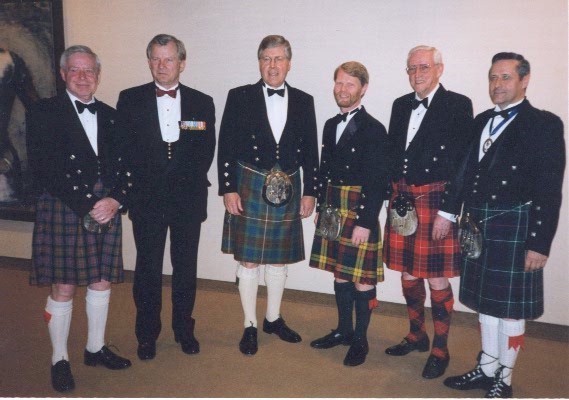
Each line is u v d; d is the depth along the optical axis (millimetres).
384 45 2865
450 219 2107
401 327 2793
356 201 2279
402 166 2213
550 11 2574
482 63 2709
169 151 2230
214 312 2955
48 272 2004
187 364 2314
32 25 3381
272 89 2342
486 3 2666
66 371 2078
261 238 2389
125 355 2389
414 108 2205
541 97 2637
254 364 2328
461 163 2107
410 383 2178
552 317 2730
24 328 2668
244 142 2377
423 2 2771
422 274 2180
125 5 3266
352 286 2447
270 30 3049
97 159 2062
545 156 1869
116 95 3369
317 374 2242
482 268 2004
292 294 3184
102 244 2104
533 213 1890
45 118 1977
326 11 2938
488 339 2104
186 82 3236
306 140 2447
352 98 2209
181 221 2307
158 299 2336
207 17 3145
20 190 3582
